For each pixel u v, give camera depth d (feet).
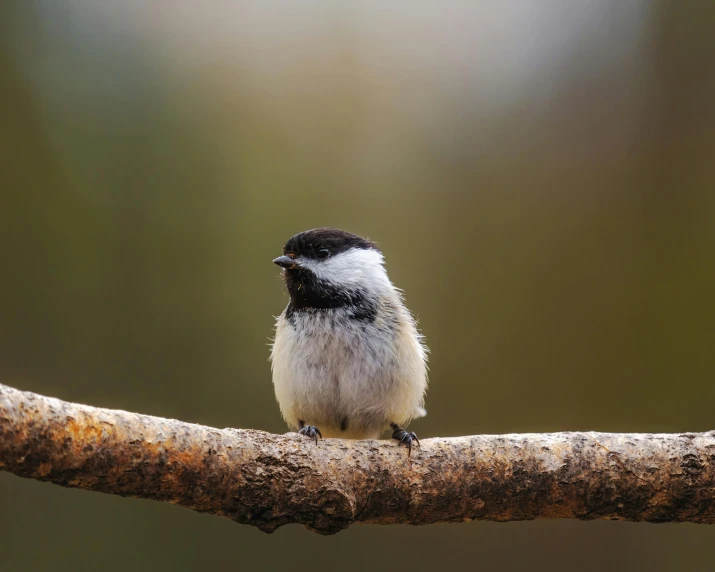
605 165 37.19
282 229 35.88
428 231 36.76
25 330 32.58
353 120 38.45
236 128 37.24
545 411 34.58
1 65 34.91
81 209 34.17
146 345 33.55
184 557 30.37
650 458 17.42
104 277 33.83
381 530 31.94
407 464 17.06
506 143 38.14
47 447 13.93
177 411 33.14
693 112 36.47
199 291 34.50
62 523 30.07
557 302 35.70
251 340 34.17
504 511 17.53
